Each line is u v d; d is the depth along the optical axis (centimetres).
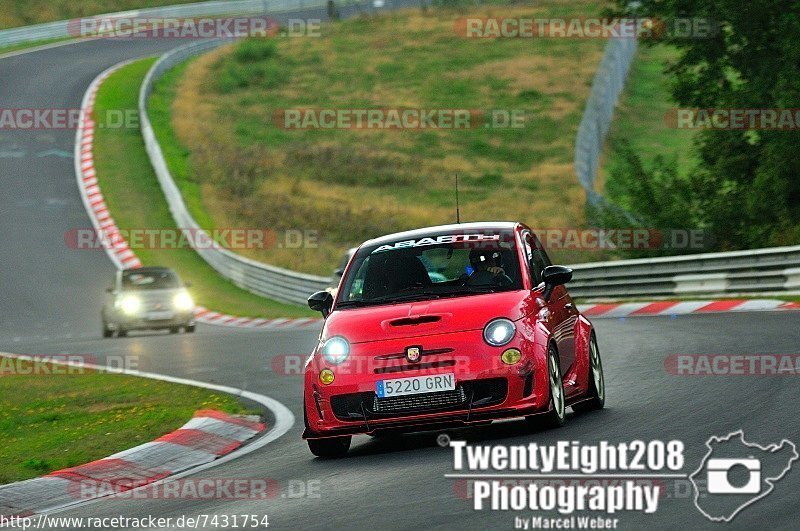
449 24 13838
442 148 9794
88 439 2133
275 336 4319
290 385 2838
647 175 4931
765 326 2973
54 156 9494
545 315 1752
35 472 1836
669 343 2858
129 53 13450
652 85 10925
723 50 4997
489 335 1664
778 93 4578
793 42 4516
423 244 1870
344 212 7894
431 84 11594
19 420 2566
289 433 2080
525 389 1658
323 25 14412
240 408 2397
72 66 12531
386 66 12350
